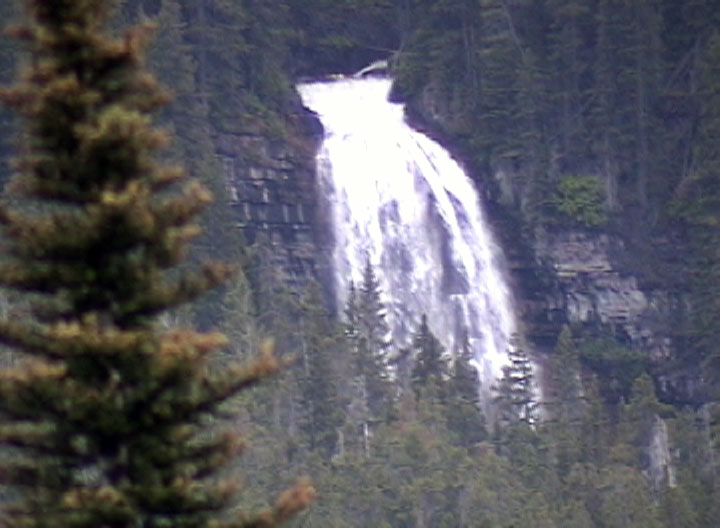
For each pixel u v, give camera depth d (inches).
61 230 2684.5
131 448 2682.1
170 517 2687.0
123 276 2699.3
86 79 2738.7
